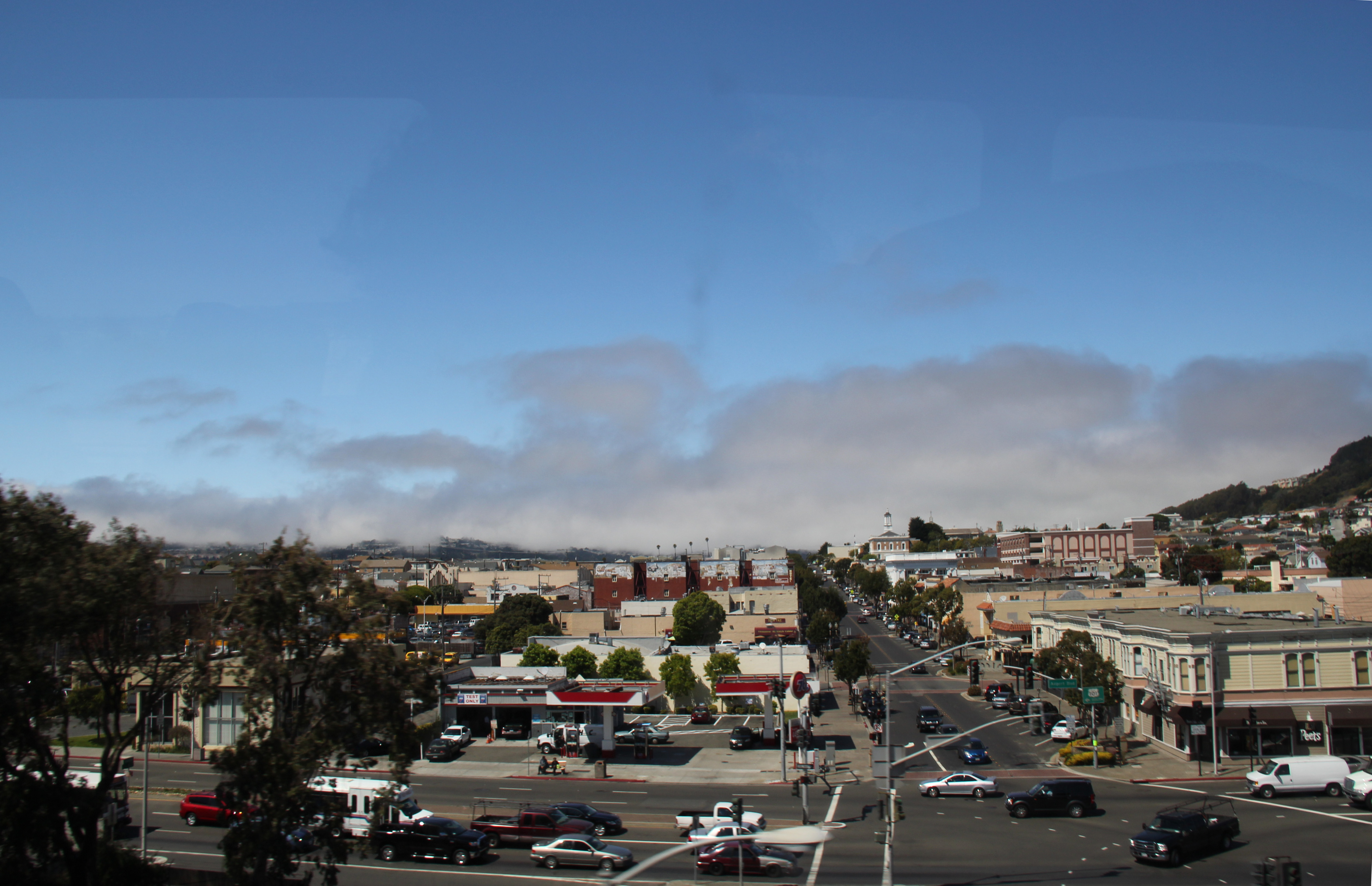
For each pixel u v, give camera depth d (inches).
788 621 5078.7
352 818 1581.0
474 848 1529.3
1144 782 2059.5
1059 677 2566.4
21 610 1073.5
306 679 1217.4
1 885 1185.4
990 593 5002.5
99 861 1305.4
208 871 1422.2
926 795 1975.9
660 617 4958.2
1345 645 2252.7
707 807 1903.3
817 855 1504.7
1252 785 1877.5
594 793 2070.6
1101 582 5605.3
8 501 1131.3
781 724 2566.4
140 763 2381.9
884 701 3366.1
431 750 2492.6
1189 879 1321.4
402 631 1327.5
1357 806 1739.7
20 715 1127.0
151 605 1243.2
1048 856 1469.0
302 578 1206.3
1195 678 2249.0
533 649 3634.4
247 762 1145.4
